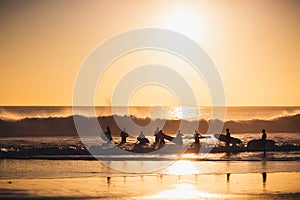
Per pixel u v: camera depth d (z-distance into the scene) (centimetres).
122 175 3003
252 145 4553
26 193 2438
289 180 2852
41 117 7225
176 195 2419
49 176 2933
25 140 5647
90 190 2523
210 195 2416
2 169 3178
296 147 4641
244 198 2350
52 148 4269
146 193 2459
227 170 3222
